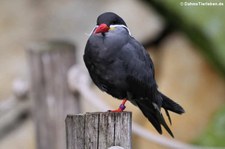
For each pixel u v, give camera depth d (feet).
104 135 21.93
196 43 46.39
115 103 45.88
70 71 33.42
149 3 47.42
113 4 51.01
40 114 33.86
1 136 43.93
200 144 42.45
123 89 25.76
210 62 46.16
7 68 48.91
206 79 47.26
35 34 50.52
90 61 25.41
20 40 50.47
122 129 21.97
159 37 49.60
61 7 51.44
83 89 33.27
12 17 51.62
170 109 26.16
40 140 34.09
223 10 45.01
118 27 25.30
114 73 25.30
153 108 26.25
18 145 43.70
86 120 21.95
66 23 50.47
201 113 46.32
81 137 21.99
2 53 49.90
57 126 33.76
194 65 47.96
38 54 33.35
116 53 25.05
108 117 21.93
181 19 45.73
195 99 46.80
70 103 33.71
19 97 34.81
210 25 44.80
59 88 33.47
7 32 50.93
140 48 25.66
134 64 25.27
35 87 33.71
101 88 26.27
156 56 49.60
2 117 43.45
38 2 52.37
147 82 25.80
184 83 47.57
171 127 45.62
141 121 45.70
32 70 33.68
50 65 33.35
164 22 49.11
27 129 43.93
